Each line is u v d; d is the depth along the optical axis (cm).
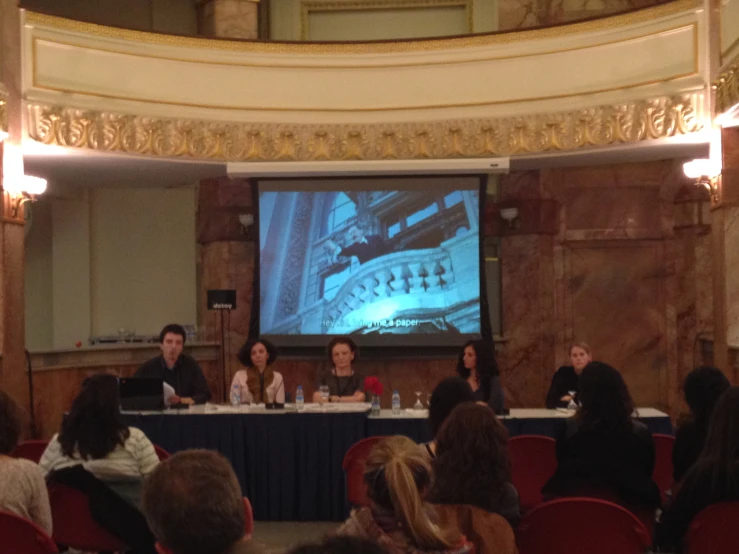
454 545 238
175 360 707
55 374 926
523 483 495
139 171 1011
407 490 236
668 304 1034
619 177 1040
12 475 332
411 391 1041
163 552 187
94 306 1163
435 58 969
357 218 1019
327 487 615
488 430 296
